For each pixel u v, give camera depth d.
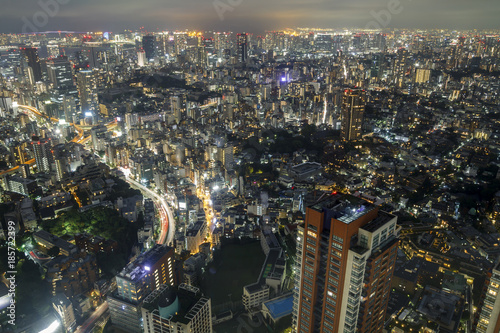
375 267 152.00
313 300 168.25
